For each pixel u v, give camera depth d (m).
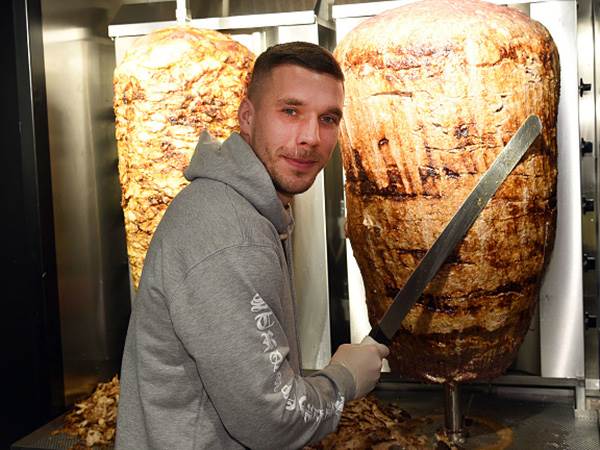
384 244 1.39
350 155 1.42
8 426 1.75
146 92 1.54
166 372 0.92
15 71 1.66
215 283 0.85
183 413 0.93
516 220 1.32
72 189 1.79
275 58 0.94
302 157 0.94
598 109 1.54
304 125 0.93
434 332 1.38
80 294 1.83
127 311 2.04
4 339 1.72
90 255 1.87
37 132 1.66
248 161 0.92
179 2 1.68
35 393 1.71
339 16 1.63
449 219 1.32
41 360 1.69
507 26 1.32
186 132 1.54
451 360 1.41
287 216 0.98
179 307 0.86
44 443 1.57
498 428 1.53
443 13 1.35
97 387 1.86
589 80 1.62
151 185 1.55
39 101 1.67
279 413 0.86
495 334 1.38
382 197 1.37
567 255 1.59
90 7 1.85
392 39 1.34
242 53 1.62
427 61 1.30
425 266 1.15
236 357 0.84
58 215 1.74
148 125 1.54
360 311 1.76
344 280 1.85
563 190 1.57
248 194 0.91
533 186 1.33
